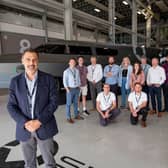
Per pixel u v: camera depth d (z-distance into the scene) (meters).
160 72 4.32
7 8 10.28
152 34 21.86
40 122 1.56
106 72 4.93
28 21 11.60
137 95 3.71
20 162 2.41
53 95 1.65
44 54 5.62
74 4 14.37
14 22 10.77
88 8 15.54
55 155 2.55
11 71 5.32
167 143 2.88
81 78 4.49
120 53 6.97
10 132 3.41
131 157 2.47
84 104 4.55
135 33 13.86
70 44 6.17
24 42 11.27
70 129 3.52
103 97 3.81
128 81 4.79
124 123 3.85
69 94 4.00
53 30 13.68
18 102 1.62
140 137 3.12
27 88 1.59
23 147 1.70
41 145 1.68
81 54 6.20
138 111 3.65
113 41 11.95
